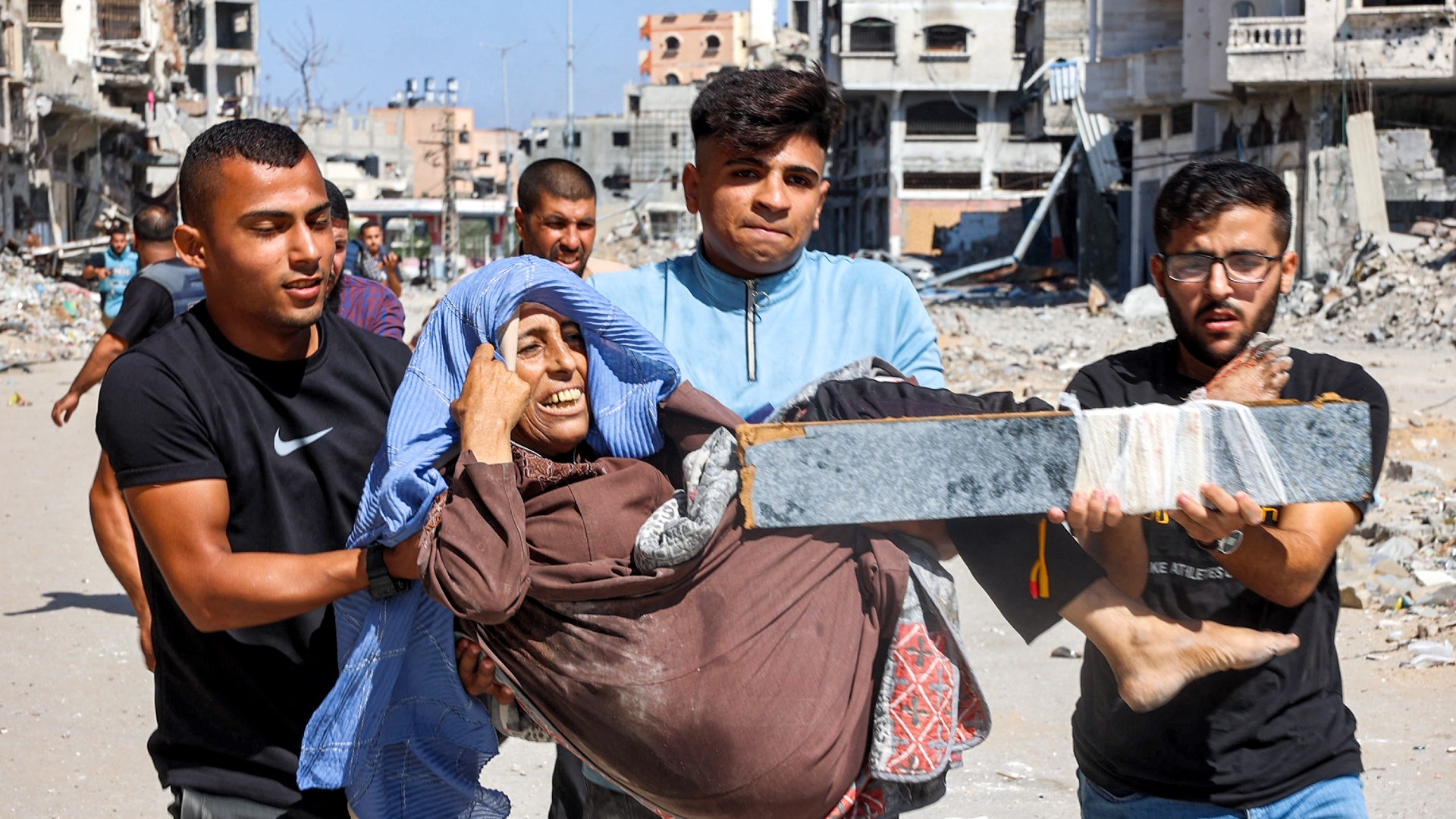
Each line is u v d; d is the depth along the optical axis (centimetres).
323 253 275
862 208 6144
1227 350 275
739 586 251
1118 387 284
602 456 277
